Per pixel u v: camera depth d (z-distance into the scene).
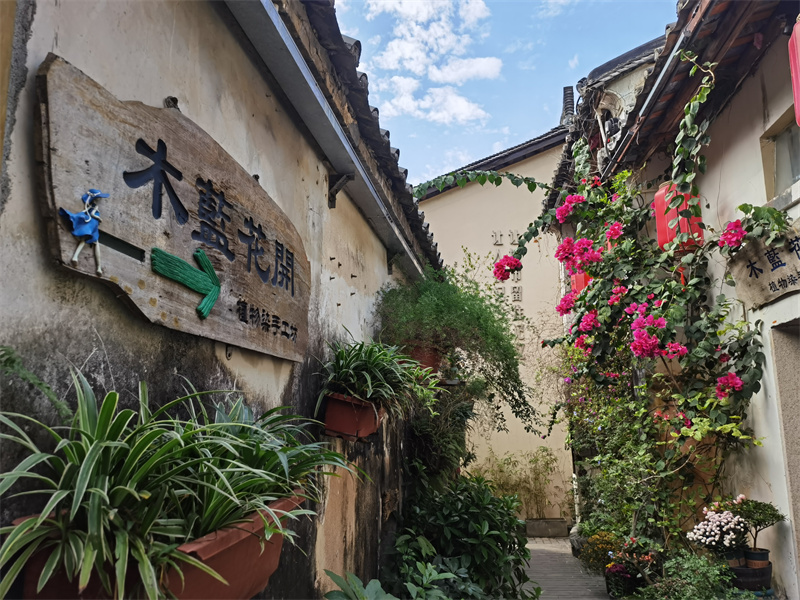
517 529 4.57
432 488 4.88
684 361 4.01
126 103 1.39
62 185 1.16
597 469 7.05
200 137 1.75
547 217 4.79
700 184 4.77
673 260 4.30
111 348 1.37
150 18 1.61
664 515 4.46
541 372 8.43
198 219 1.71
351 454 3.35
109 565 1.05
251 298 2.07
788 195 3.38
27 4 1.14
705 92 3.49
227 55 2.08
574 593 5.63
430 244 5.61
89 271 1.22
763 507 3.63
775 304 3.62
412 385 2.96
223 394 1.93
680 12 3.43
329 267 3.32
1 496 1.05
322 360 3.10
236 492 1.31
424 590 3.01
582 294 4.70
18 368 1.00
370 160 3.54
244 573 1.36
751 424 4.02
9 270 1.08
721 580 3.75
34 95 1.14
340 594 2.32
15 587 1.05
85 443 1.05
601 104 6.54
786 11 3.22
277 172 2.54
